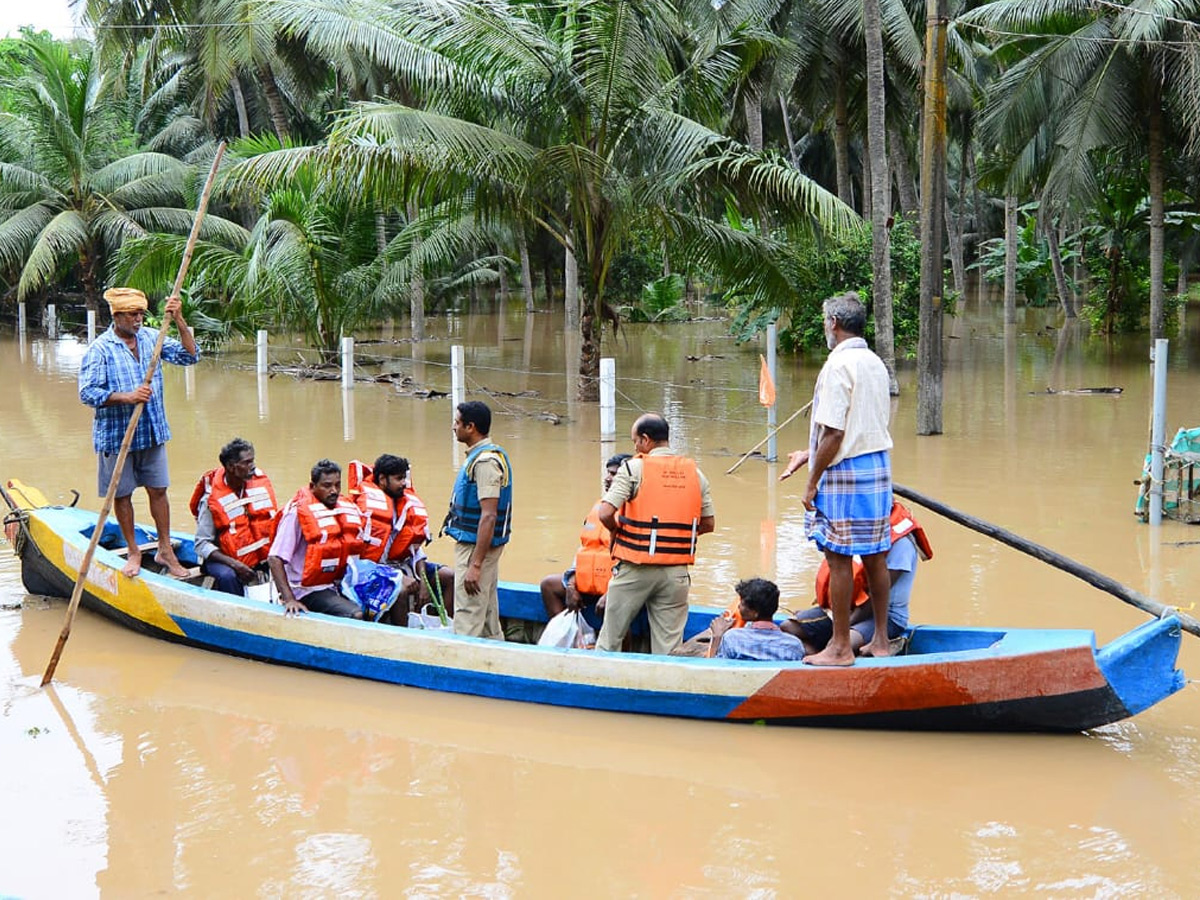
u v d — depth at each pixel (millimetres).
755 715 5867
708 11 20906
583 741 5758
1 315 35750
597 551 6652
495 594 6719
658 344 28266
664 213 17156
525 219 17578
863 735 5809
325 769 5473
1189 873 4484
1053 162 22125
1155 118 21141
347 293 22297
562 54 15906
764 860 4629
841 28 22719
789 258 17859
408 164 15492
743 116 28156
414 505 7289
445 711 6137
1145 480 9969
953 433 14688
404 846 4758
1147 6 18562
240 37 24766
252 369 22812
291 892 4410
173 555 7609
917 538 6219
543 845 4762
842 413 5469
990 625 7379
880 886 4426
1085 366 22000
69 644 7211
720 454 13469
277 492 11281
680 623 6289
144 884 4469
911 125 32812
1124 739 5758
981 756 5566
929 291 14352
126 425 7215
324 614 6691
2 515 10219
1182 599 7820
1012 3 19688
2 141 29562
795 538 9625
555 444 14141
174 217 28812
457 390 17406
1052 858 4613
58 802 5145
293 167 16281
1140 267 28828
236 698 6340
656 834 4852
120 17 26422
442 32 15180
